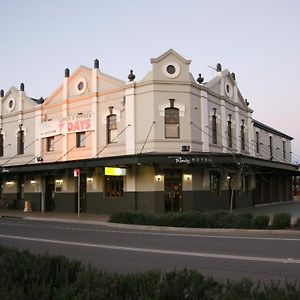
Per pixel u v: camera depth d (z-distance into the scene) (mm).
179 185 26281
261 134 37812
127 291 4980
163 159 23703
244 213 18359
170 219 18688
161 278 5516
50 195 32438
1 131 36062
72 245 13422
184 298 4812
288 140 46688
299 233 15758
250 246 12453
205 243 13359
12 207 34688
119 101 27312
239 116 32375
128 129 26484
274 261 9875
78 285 5168
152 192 25594
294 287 4660
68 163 27078
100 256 11102
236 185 30531
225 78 30797
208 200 26781
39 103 33812
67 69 30828
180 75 26328
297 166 37250
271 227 16844
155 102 25797
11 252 7277
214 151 28031
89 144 28703
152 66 26062
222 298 4441
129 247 12711
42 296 4988
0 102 36312
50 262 6402
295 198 50906
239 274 8492
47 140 31906
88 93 29234
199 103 27203
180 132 25844
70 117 29797
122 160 24266
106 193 27906
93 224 21938
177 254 11188
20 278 5848
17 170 30734
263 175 38094
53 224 22156
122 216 20719
